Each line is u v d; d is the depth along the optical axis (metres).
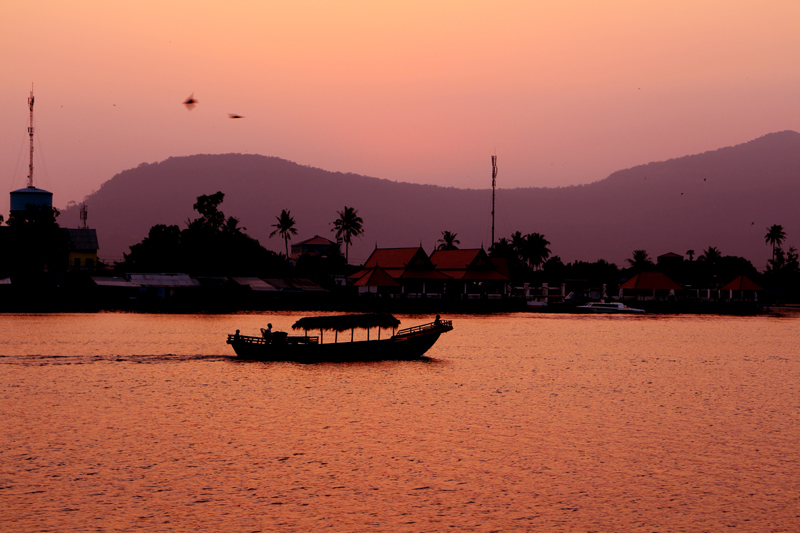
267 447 30.50
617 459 29.64
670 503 24.67
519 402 41.59
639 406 41.09
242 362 56.06
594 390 46.38
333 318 56.34
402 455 29.69
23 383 45.25
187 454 29.31
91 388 43.91
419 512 23.48
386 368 54.31
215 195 155.88
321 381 47.69
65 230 125.81
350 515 23.12
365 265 141.75
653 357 65.56
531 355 65.06
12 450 29.53
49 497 24.17
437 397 42.62
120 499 24.12
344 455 29.52
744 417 38.31
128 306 116.12
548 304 137.00
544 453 30.36
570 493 25.47
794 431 35.00
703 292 166.75
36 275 115.44
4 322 88.75
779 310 154.62
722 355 68.19
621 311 135.12
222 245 145.50
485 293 143.12
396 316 113.38
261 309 119.25
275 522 22.45
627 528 22.53
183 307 117.94
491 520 22.97
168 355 59.53
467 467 28.22
